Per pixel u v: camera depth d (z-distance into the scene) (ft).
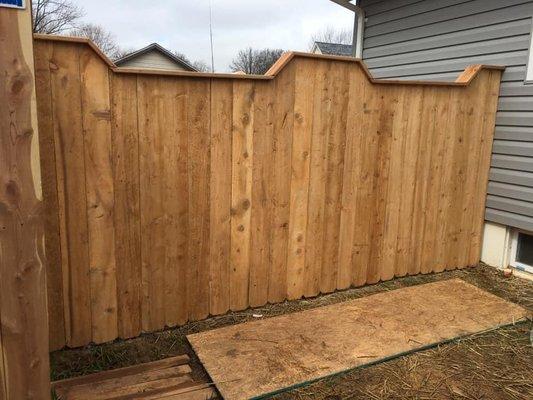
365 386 8.54
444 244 14.11
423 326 10.67
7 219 5.87
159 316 10.07
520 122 13.37
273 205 11.05
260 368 8.80
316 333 10.19
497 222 14.30
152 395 7.91
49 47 8.00
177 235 9.95
